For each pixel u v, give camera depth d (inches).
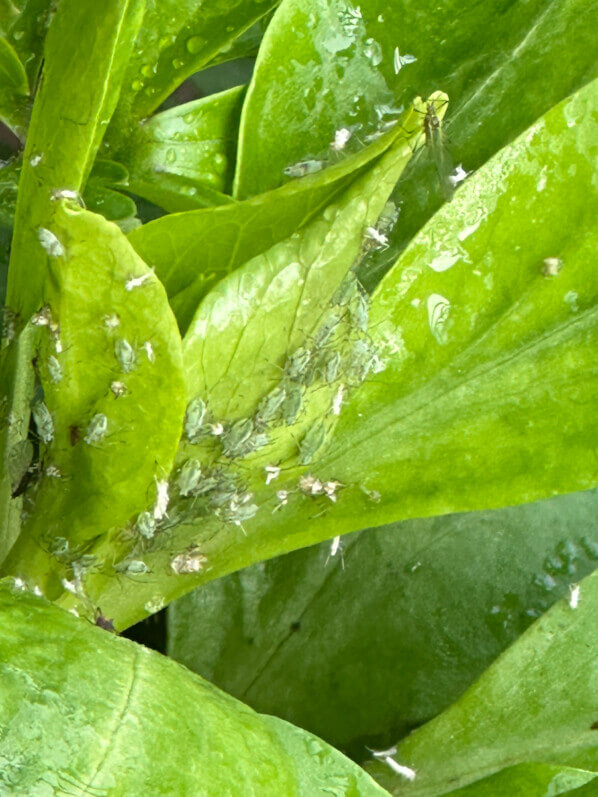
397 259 4.0
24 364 3.7
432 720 4.0
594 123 3.8
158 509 3.5
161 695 3.1
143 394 3.4
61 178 3.5
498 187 3.9
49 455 3.6
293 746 3.2
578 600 4.1
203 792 3.0
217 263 3.5
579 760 3.9
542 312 3.9
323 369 3.6
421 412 3.9
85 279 3.3
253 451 3.6
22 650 3.1
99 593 3.8
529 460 3.9
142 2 3.8
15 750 2.9
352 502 3.9
